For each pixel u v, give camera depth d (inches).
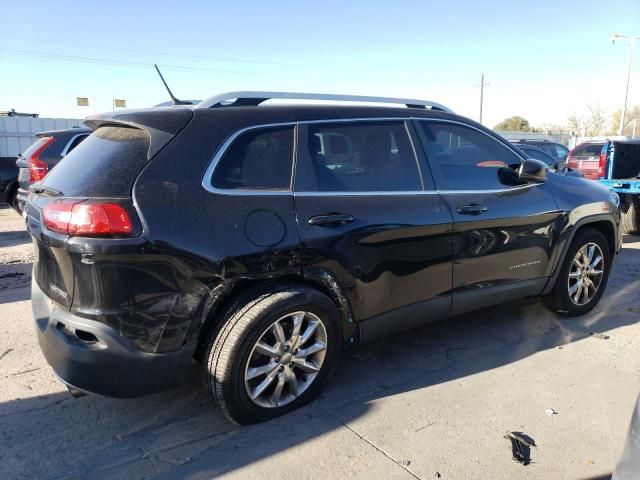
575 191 180.2
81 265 101.4
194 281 107.6
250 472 104.0
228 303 115.3
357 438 115.0
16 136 875.4
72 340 106.6
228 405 113.7
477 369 148.6
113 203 101.5
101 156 112.3
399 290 137.3
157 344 106.6
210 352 113.3
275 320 115.7
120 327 103.0
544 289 175.2
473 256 150.8
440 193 145.3
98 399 132.0
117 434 117.2
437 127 153.3
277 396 121.6
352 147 134.2
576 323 184.2
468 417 123.3
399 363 152.9
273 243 115.0
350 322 131.6
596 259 189.8
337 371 147.7
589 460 107.3
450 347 164.1
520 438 114.3
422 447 111.7
